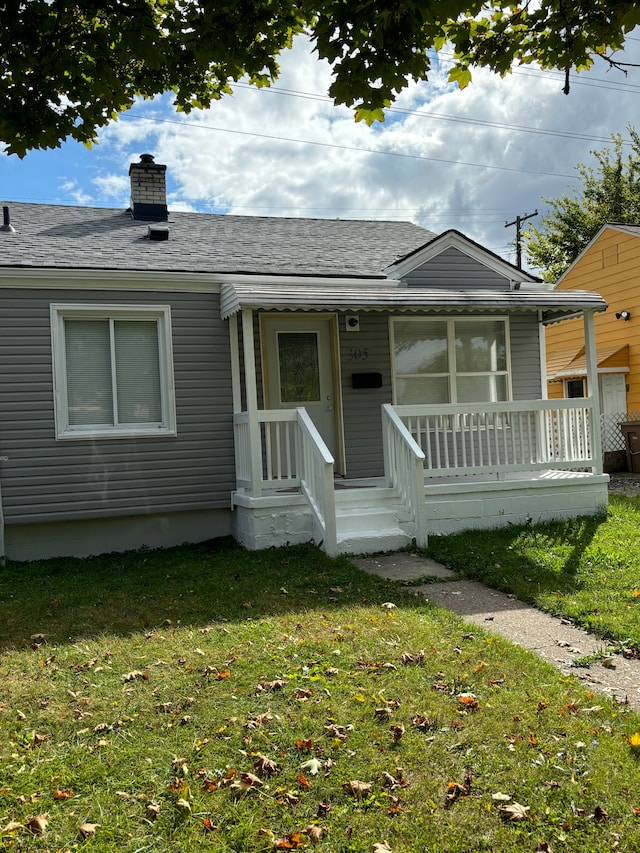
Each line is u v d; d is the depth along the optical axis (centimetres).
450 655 467
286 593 632
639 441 1622
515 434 1105
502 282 1077
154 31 371
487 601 614
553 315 1089
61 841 288
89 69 388
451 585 670
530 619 562
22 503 857
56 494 872
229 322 949
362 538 810
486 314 1077
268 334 994
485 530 899
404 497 874
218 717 383
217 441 948
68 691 422
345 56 350
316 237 1230
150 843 287
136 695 414
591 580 652
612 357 1734
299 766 336
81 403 891
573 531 872
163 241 1059
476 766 333
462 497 913
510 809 300
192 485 934
